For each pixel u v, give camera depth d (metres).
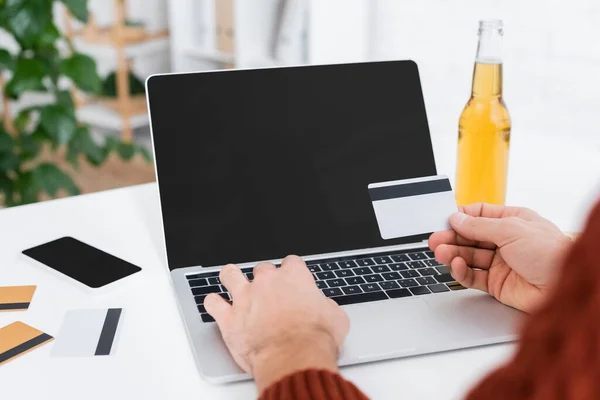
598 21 1.79
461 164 1.05
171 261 0.89
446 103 2.23
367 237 0.96
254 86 1.00
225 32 2.84
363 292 0.82
